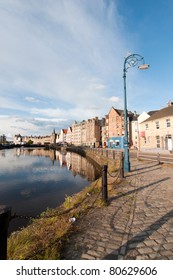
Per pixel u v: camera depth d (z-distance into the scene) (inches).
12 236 169.3
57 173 856.9
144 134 1412.4
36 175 803.4
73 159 1514.5
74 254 124.6
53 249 127.0
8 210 92.7
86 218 183.5
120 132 2230.6
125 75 446.0
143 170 459.2
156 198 238.5
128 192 268.1
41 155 1964.8
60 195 497.0
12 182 663.8
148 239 140.3
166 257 119.3
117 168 491.2
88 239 143.6
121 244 134.9
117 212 196.2
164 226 160.7
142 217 181.3
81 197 260.4
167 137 1163.9
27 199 462.0
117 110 2369.6
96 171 895.1
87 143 3366.1
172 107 1261.1
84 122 3641.7
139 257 119.5
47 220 186.9
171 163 541.3
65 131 5354.3
